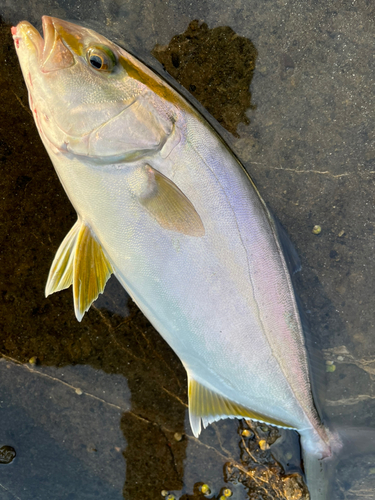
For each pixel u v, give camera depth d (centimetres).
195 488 50
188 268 43
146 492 50
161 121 42
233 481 50
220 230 43
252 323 44
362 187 50
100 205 43
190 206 42
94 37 41
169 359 51
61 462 50
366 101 49
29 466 50
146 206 42
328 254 51
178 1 48
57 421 50
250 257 44
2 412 50
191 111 43
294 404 45
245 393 46
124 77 41
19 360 50
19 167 50
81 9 48
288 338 45
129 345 51
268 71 49
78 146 41
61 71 41
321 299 51
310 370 49
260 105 49
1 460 50
